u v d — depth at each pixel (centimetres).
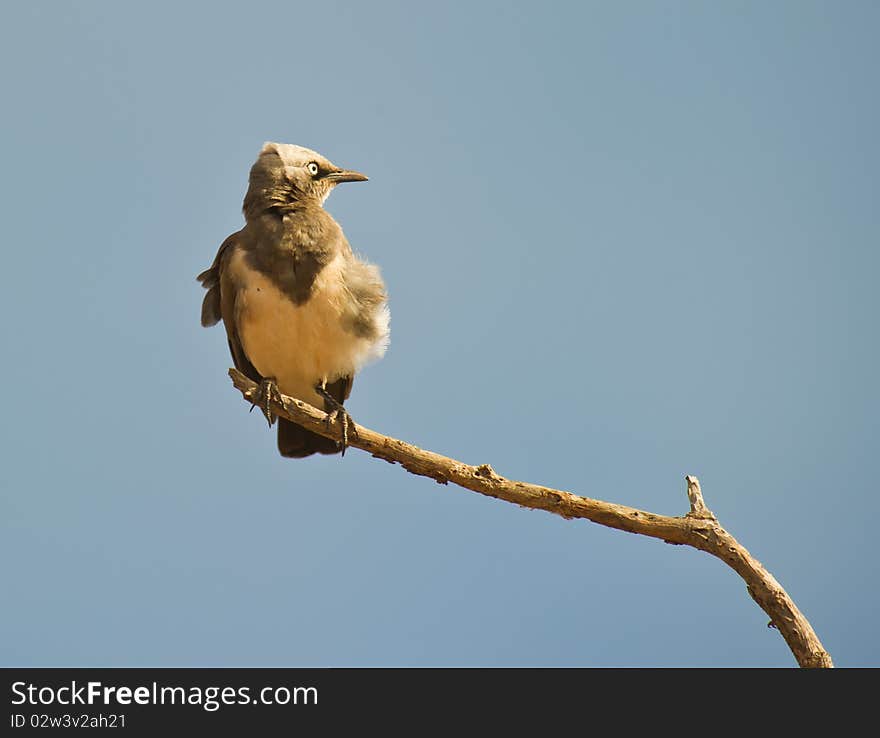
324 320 1243
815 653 828
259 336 1252
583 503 902
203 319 1350
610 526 899
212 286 1336
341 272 1253
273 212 1290
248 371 1373
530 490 917
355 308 1254
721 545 868
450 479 948
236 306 1260
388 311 1295
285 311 1234
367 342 1276
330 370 1284
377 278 1280
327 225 1275
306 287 1236
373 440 993
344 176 1365
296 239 1246
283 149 1331
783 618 845
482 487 931
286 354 1262
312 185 1322
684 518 881
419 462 964
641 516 888
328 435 1015
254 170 1320
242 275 1247
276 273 1237
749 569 858
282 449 1370
